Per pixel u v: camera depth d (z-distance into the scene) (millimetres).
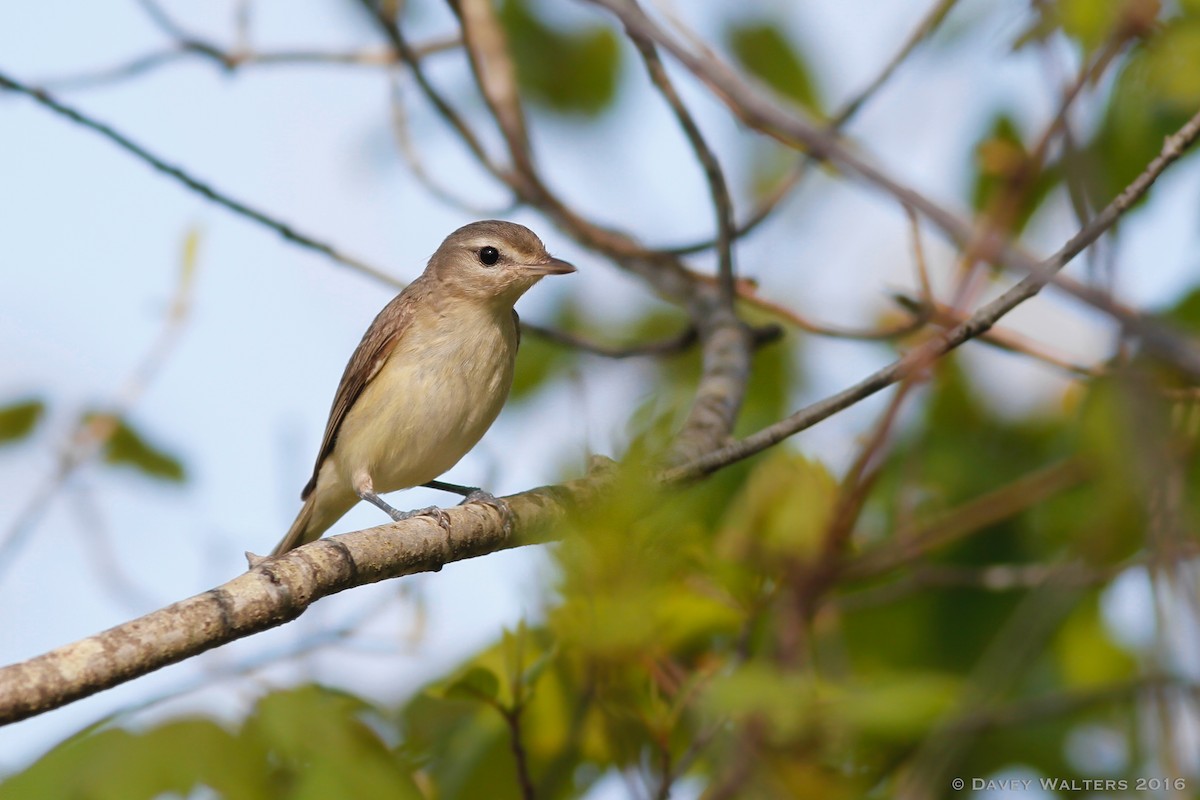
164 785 5859
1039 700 9484
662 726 8086
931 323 11344
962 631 12133
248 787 5949
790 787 8008
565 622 6887
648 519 6512
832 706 7301
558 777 9023
